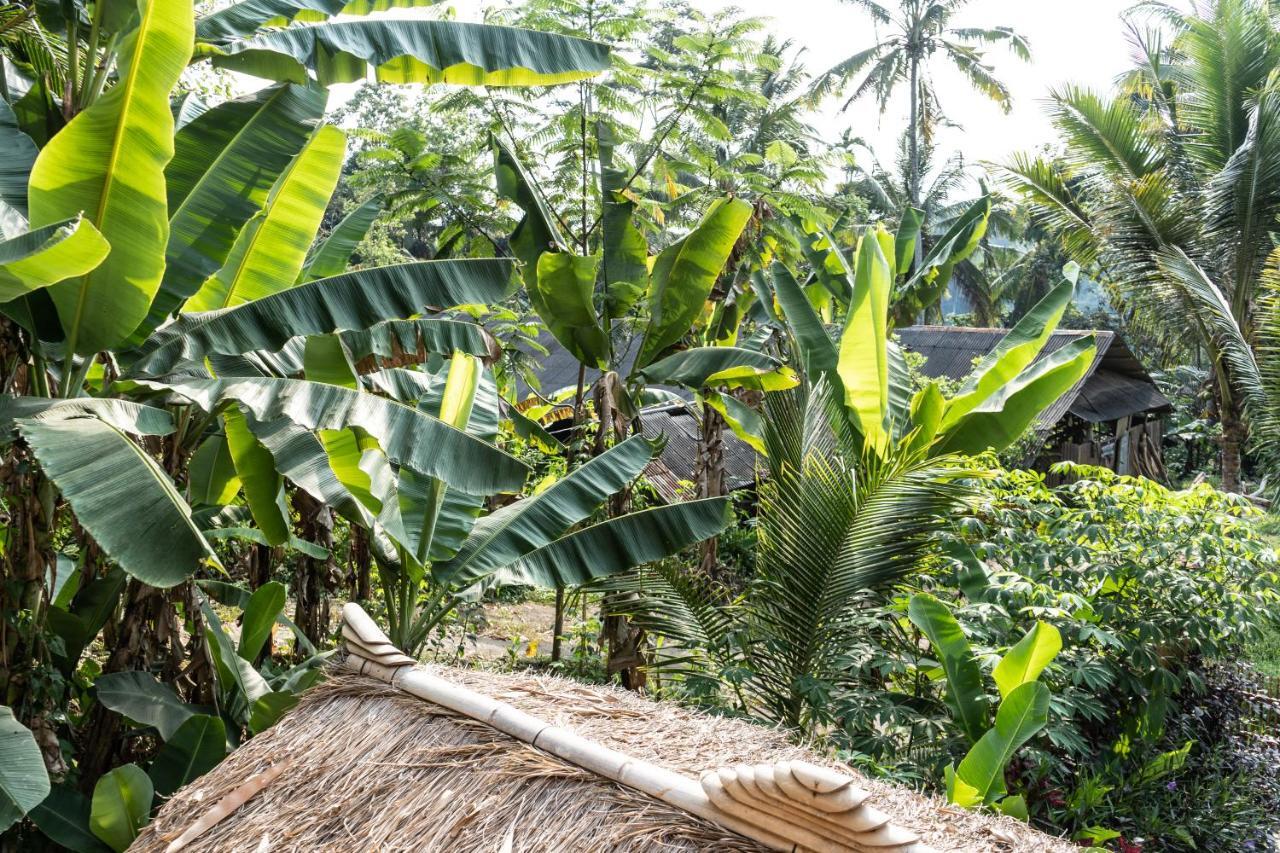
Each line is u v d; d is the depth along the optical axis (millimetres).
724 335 9891
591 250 11328
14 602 4191
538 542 5660
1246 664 8938
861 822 1728
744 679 6059
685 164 11047
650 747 2541
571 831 2107
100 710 4852
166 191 4406
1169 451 27547
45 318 4371
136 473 3682
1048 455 18734
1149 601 6648
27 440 3652
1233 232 16391
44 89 5102
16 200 4469
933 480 6316
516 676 3020
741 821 1929
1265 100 15461
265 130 4941
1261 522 15375
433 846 2217
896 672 6227
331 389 4438
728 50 10039
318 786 2516
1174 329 17984
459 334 6016
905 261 12102
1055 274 35562
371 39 5191
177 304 4691
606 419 7309
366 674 2783
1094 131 16828
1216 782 6656
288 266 5418
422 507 5637
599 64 5613
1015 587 6066
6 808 3258
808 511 6375
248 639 5152
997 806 4152
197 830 2521
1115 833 5008
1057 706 5449
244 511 6238
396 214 10195
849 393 7578
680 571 6648
